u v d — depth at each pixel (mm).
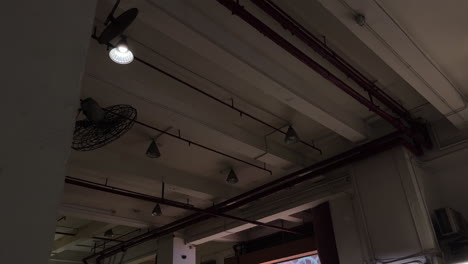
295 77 4305
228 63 3648
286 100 4316
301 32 3490
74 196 7191
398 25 3258
